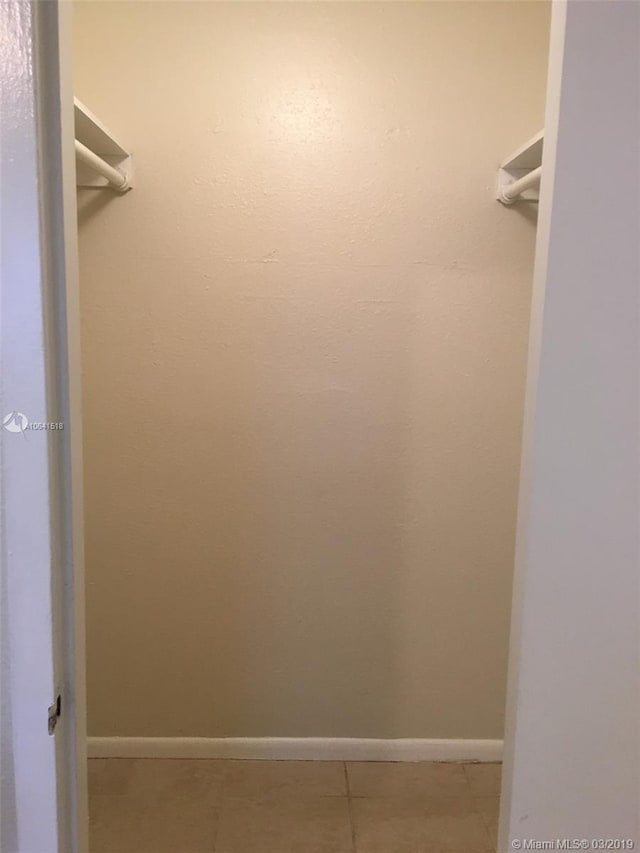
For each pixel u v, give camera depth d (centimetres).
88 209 195
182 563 213
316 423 206
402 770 218
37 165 82
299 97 192
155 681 219
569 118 86
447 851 184
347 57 191
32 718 90
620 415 90
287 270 199
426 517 212
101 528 211
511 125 194
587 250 88
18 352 84
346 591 215
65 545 92
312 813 197
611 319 89
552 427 91
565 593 94
